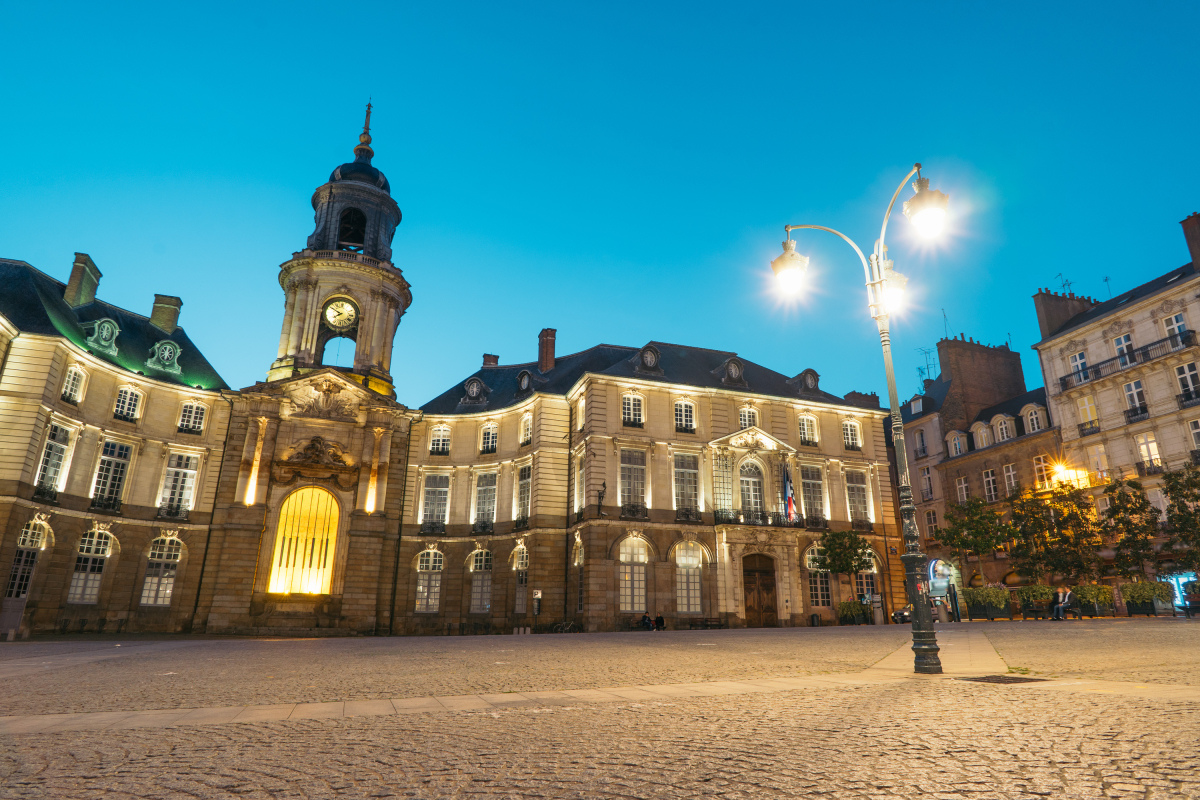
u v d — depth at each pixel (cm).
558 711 758
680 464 4112
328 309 4534
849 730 614
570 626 3781
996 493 4944
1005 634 2095
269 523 3925
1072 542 3725
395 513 4316
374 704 829
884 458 4647
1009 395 5681
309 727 669
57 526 3597
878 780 443
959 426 5412
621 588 3784
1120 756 489
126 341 4241
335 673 1273
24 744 593
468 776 471
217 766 507
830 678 1062
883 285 1323
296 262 4450
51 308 3834
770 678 1084
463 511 4566
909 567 1146
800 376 4828
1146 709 679
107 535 3828
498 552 4378
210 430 4228
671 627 3756
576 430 4250
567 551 4100
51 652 2047
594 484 3875
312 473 4044
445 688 1017
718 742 574
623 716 720
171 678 1200
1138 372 4053
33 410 3444
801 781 445
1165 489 3453
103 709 823
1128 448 4103
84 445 3762
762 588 4041
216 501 3988
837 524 4366
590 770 484
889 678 1044
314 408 4162
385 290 4638
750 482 4253
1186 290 3875
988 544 3991
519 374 4803
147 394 4084
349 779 466
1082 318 4697
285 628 3722
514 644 2252
